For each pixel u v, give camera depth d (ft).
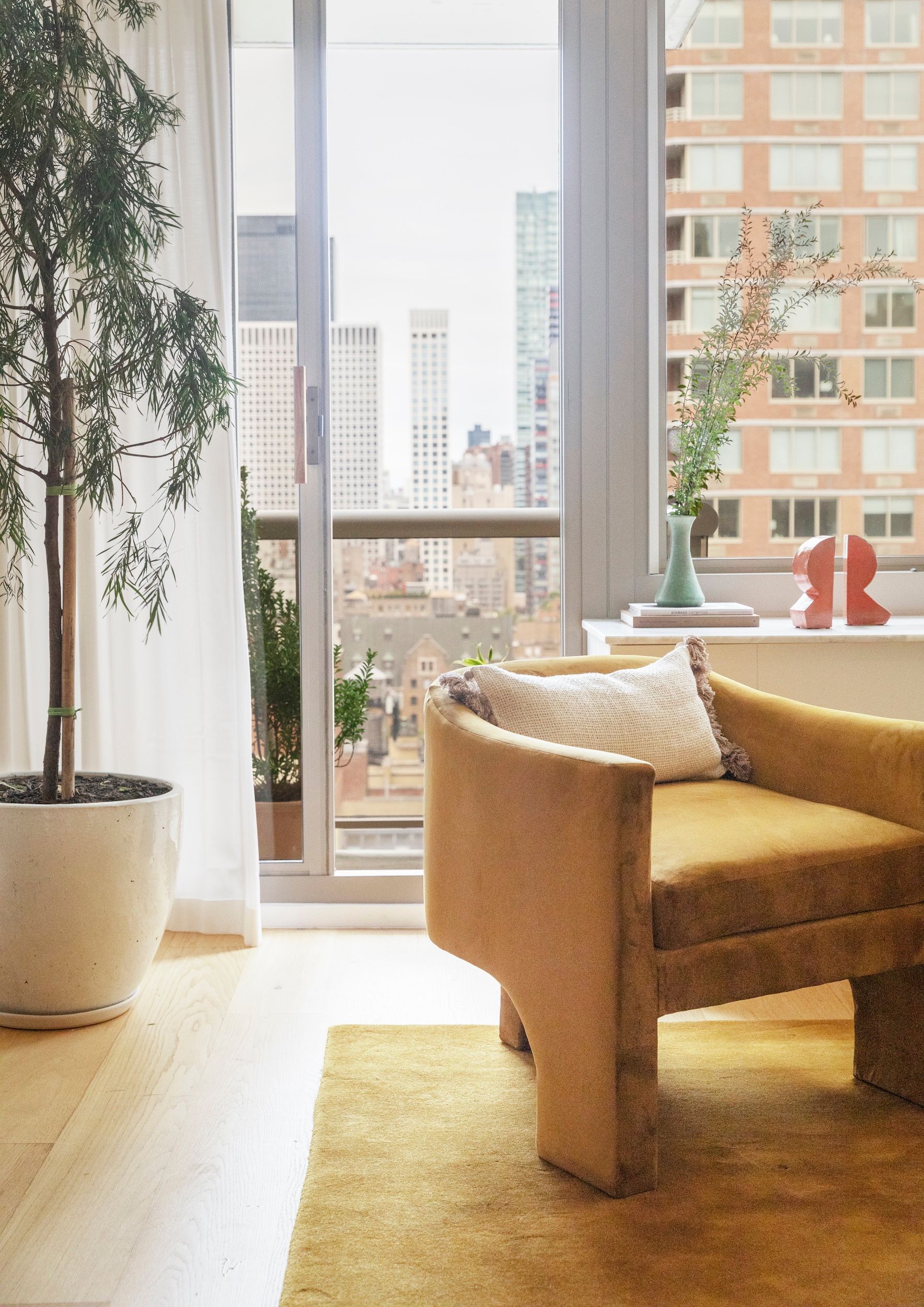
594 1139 5.31
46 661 9.31
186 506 7.91
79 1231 5.11
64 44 7.11
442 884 6.35
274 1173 5.61
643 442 9.81
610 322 9.73
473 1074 6.63
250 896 9.04
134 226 7.16
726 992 5.35
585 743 6.59
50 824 7.05
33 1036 7.26
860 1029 6.52
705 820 6.06
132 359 7.35
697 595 9.08
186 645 9.16
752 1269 4.70
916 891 5.87
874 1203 5.22
